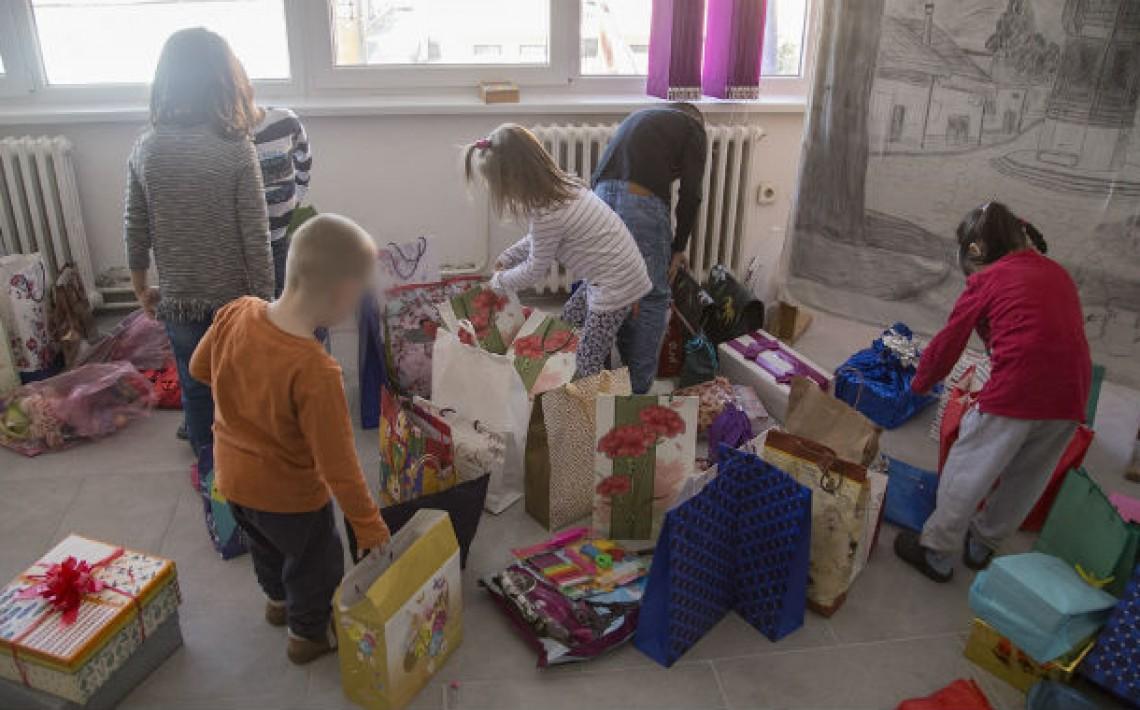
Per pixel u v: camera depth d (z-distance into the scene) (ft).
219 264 7.23
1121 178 9.15
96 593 5.98
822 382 9.71
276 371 5.07
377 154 11.83
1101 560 6.57
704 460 8.58
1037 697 5.97
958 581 7.38
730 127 11.96
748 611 6.83
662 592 6.27
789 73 12.87
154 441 9.12
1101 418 10.00
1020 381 6.43
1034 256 6.66
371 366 9.08
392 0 11.57
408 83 11.95
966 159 9.96
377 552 5.78
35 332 9.85
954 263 10.43
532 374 8.63
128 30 11.16
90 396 9.15
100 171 11.30
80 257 11.30
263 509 5.57
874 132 10.36
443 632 6.23
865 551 7.36
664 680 6.29
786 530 6.36
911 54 9.87
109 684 5.86
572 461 7.66
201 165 6.91
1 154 10.49
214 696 6.07
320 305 5.13
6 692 5.65
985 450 6.70
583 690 6.18
